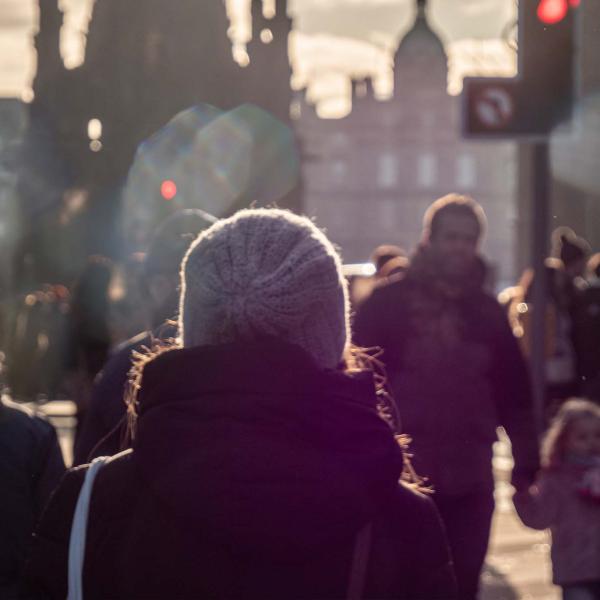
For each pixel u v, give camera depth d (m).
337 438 3.33
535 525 9.18
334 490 3.27
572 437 9.32
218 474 3.27
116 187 132.50
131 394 3.78
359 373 3.46
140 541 3.35
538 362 15.30
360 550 3.33
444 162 182.38
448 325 8.20
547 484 9.30
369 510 3.30
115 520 3.42
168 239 7.10
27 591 3.51
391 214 184.12
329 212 185.50
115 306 16.25
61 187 132.12
